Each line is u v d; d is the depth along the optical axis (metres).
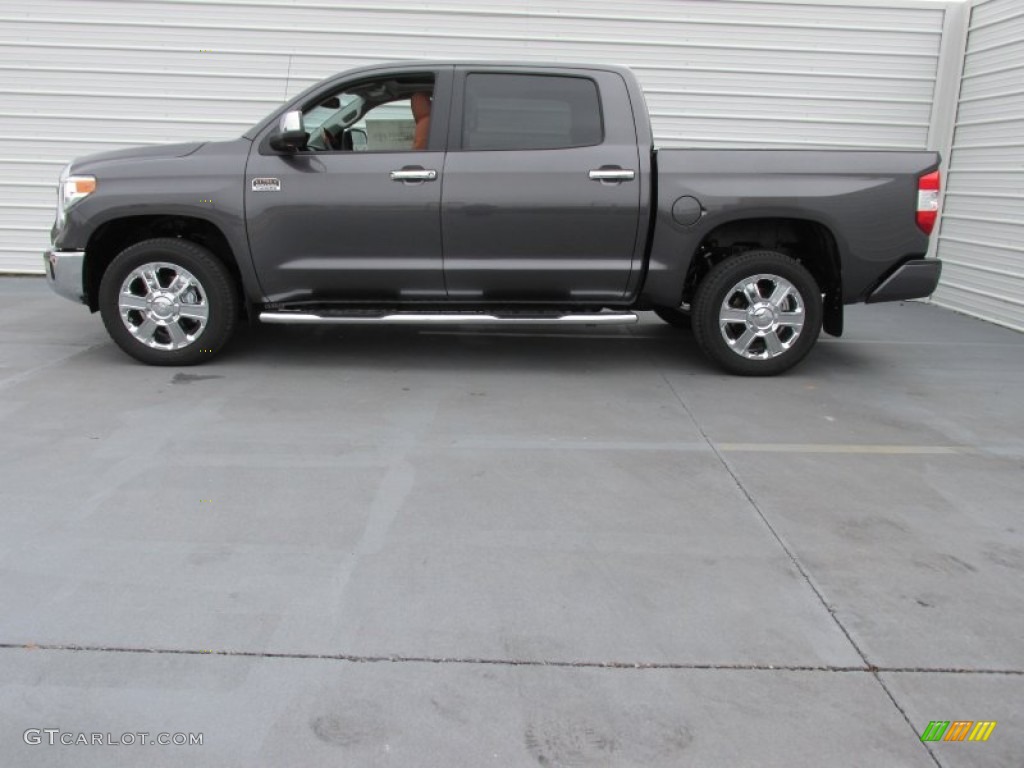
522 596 3.01
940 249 9.54
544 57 9.27
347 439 4.53
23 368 5.79
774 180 5.55
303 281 5.69
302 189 5.52
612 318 5.71
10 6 9.11
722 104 9.40
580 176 5.53
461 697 2.47
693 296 5.91
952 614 2.94
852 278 5.74
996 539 3.52
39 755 2.21
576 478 4.07
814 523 3.64
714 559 3.30
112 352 6.29
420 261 5.65
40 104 9.37
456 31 9.18
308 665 2.60
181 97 9.34
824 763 2.24
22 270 9.84
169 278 5.82
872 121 9.45
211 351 5.84
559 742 2.30
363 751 2.25
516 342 7.02
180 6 9.11
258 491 3.83
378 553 3.29
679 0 9.13
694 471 4.20
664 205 5.54
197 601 2.93
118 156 5.76
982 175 8.70
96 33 9.18
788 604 2.99
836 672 2.61
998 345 7.35
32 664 2.57
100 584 3.02
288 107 5.63
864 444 4.66
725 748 2.29
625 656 2.67
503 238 5.60
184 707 2.40
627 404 5.29
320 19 9.14
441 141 5.57
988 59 8.59
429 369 6.05
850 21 9.19
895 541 3.48
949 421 5.10
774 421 5.02
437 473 4.09
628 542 3.43
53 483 3.87
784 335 5.92
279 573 3.13
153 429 4.61
